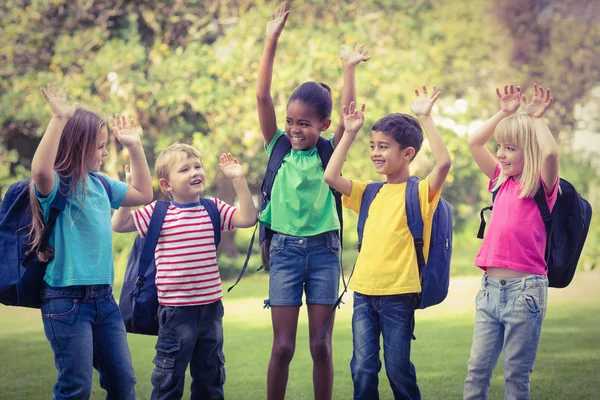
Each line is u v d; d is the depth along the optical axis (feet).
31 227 11.84
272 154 14.05
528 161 12.77
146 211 13.58
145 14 43.37
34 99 39.22
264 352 21.18
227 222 13.74
